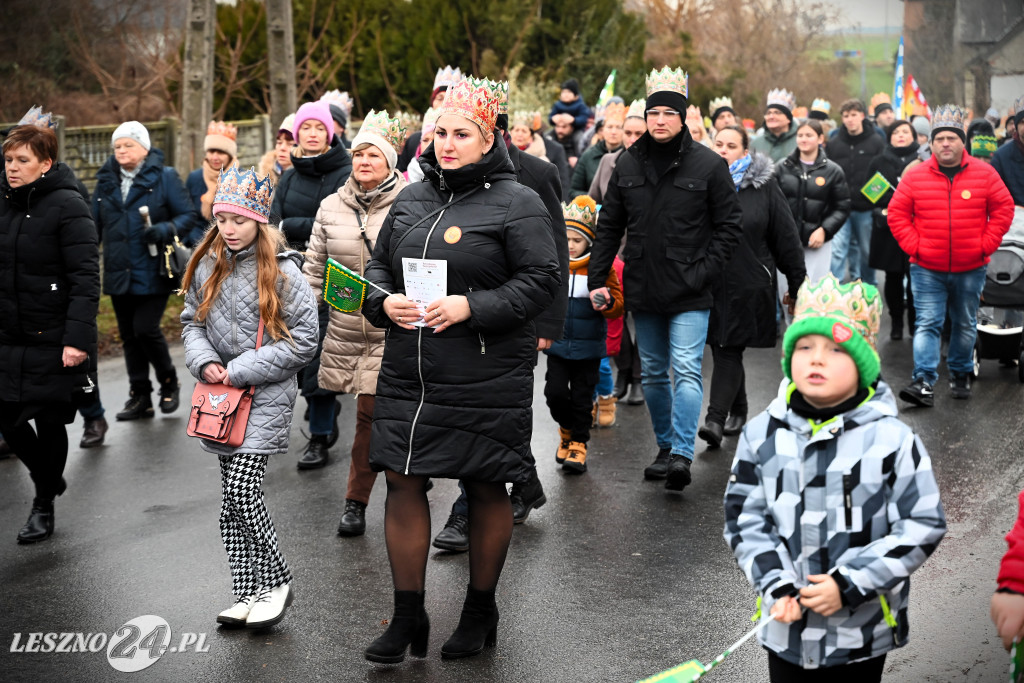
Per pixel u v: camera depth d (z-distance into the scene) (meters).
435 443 4.97
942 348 11.93
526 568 6.25
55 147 6.82
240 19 21.81
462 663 5.09
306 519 7.18
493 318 4.87
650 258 7.51
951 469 7.85
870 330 3.61
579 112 16.08
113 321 13.62
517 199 5.05
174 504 7.53
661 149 7.50
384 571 6.26
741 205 8.31
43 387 6.72
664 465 7.93
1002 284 10.70
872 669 3.67
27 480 8.18
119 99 22.84
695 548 6.53
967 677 4.84
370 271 5.27
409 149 8.79
